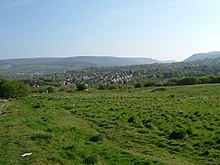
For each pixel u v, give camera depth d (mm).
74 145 21578
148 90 92688
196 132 27281
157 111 39969
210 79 113438
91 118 36500
